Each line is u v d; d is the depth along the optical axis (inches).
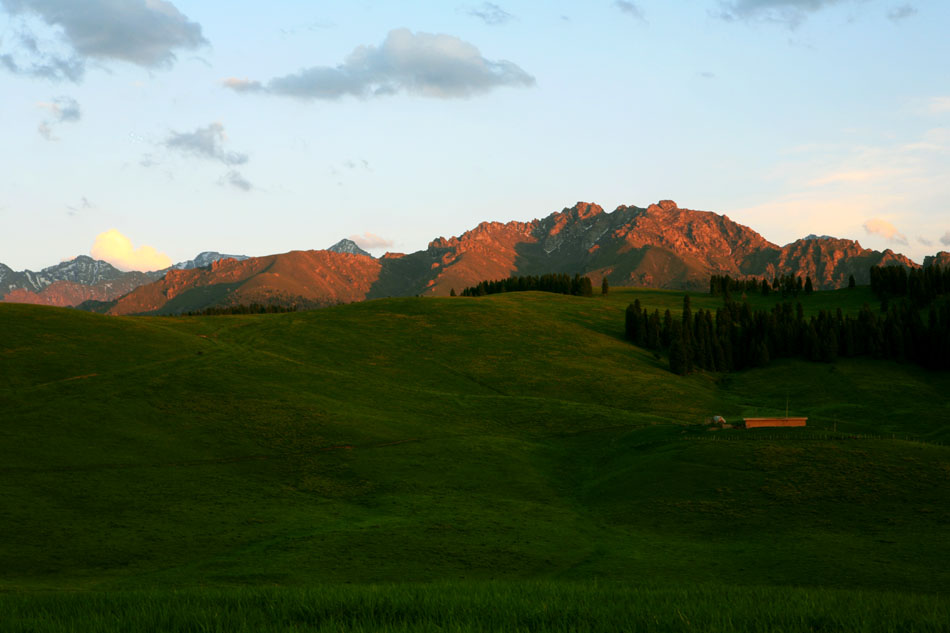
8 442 3137.3
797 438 3159.5
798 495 2556.6
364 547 2222.0
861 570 1833.2
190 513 2598.4
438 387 5241.1
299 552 2167.8
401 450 3575.3
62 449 3142.2
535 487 3149.6
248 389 4345.5
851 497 2488.9
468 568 2009.1
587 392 5428.2
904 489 2509.8
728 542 2255.2
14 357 4330.7
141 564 2069.4
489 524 2536.9
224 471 3139.8
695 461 3024.1
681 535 2374.5
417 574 1940.2
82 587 1797.5
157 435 3474.4
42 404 3681.1
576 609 900.6
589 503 2888.8
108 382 4153.5
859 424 4854.8
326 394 4522.6
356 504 2859.3
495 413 4498.0
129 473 2982.3
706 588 1186.6
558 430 4163.4
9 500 2541.8
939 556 1932.8
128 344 5002.5
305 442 3587.6
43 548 2160.4
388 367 5615.2
